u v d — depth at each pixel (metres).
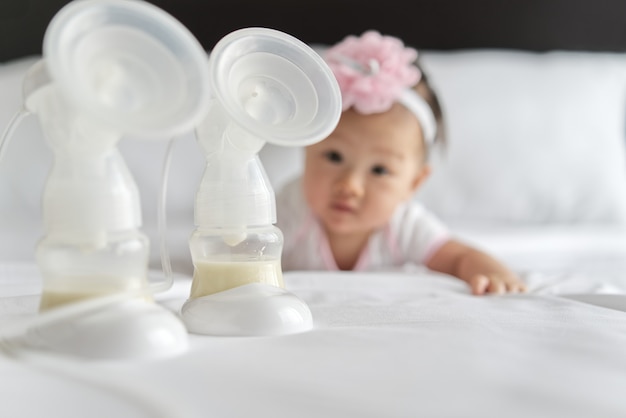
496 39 2.40
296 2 2.28
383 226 1.54
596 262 1.66
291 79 0.56
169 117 0.45
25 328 0.52
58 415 0.40
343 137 1.43
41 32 2.11
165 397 0.41
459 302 0.80
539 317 0.68
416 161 1.53
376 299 0.84
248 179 0.61
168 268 0.59
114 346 0.48
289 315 0.58
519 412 0.40
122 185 0.52
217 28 2.24
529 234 1.73
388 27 2.34
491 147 2.02
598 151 2.07
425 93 1.59
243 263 0.60
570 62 2.24
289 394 0.42
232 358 0.49
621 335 0.59
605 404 0.42
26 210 1.74
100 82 0.45
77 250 0.50
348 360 0.49
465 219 2.00
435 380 0.45
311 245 1.54
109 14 0.46
